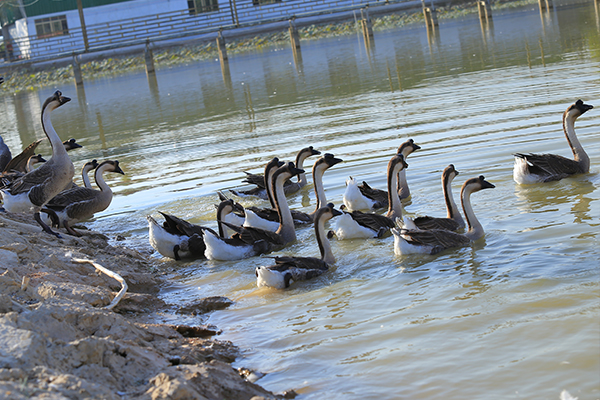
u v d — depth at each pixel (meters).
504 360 6.58
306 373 6.88
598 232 9.81
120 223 14.88
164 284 10.62
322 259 10.49
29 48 70.56
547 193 12.44
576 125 16.89
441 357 6.82
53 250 10.59
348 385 6.51
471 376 6.38
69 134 30.58
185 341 7.77
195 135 25.05
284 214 12.34
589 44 32.56
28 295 7.87
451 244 10.35
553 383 6.06
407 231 10.49
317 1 70.94
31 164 18.55
